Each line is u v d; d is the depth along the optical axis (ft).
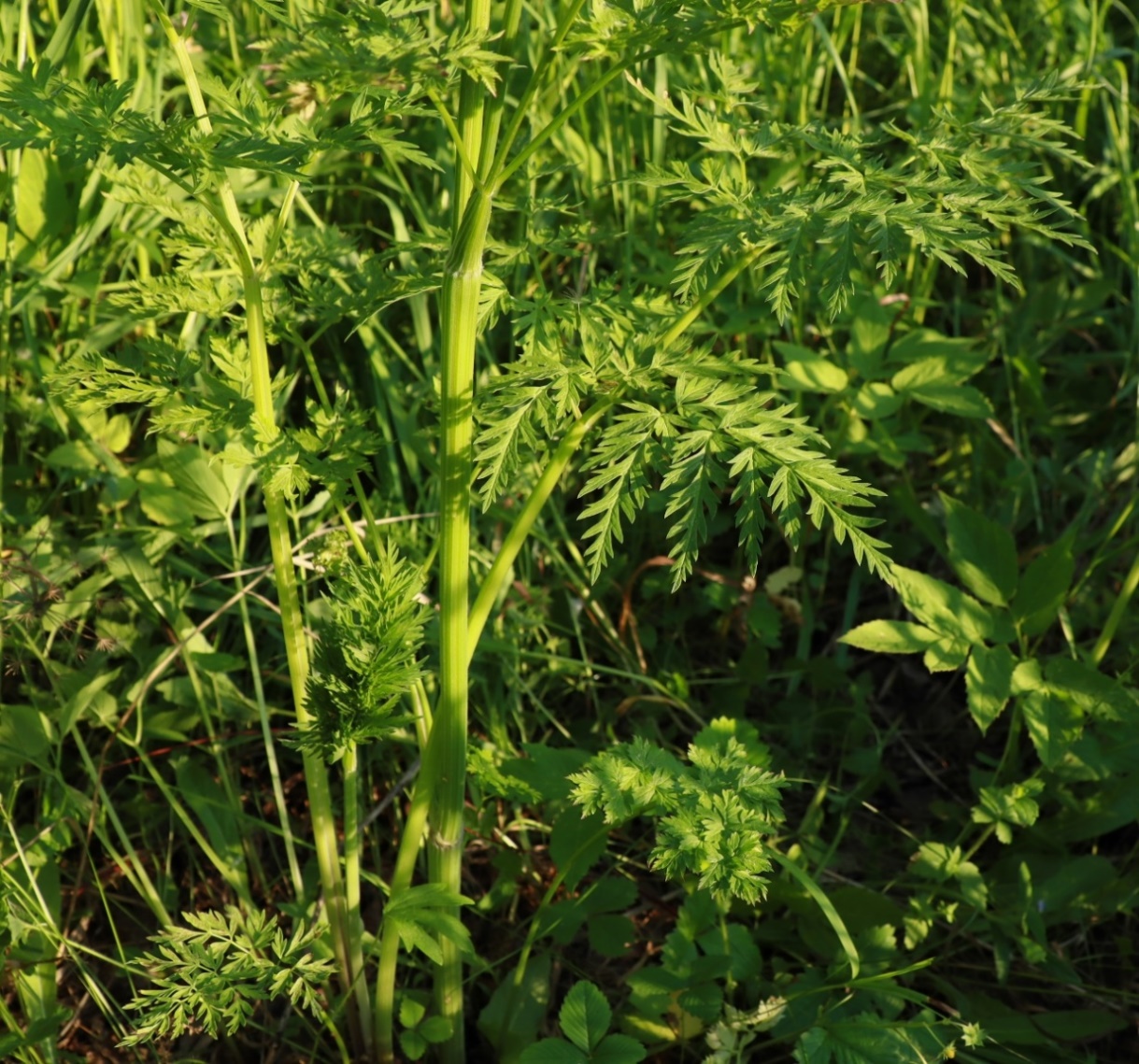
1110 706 7.29
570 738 8.09
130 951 7.18
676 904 7.72
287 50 4.06
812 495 4.74
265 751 7.93
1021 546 9.86
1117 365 10.53
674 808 5.58
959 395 8.82
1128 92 11.31
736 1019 6.30
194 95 5.11
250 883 7.52
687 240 5.07
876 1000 6.72
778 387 8.77
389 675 5.23
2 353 7.70
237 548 8.24
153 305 5.79
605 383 5.30
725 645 9.17
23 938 6.66
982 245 4.66
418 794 5.77
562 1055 5.81
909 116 9.63
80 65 7.61
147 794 7.75
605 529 4.90
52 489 8.27
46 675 7.71
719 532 9.17
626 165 8.93
